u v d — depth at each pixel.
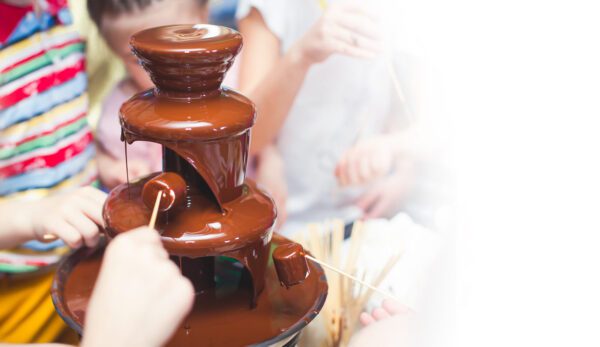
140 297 0.75
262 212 0.84
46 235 1.15
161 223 0.81
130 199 0.85
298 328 0.83
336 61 1.98
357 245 1.29
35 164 1.30
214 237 0.80
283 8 1.92
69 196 1.09
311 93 2.01
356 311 1.16
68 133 1.35
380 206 1.95
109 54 1.72
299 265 0.84
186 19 1.79
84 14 1.66
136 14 1.71
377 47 1.68
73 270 0.93
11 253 1.28
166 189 0.79
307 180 2.05
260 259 0.85
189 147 0.79
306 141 2.03
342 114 2.04
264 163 1.99
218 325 0.83
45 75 1.29
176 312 0.76
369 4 1.75
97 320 0.75
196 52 0.77
